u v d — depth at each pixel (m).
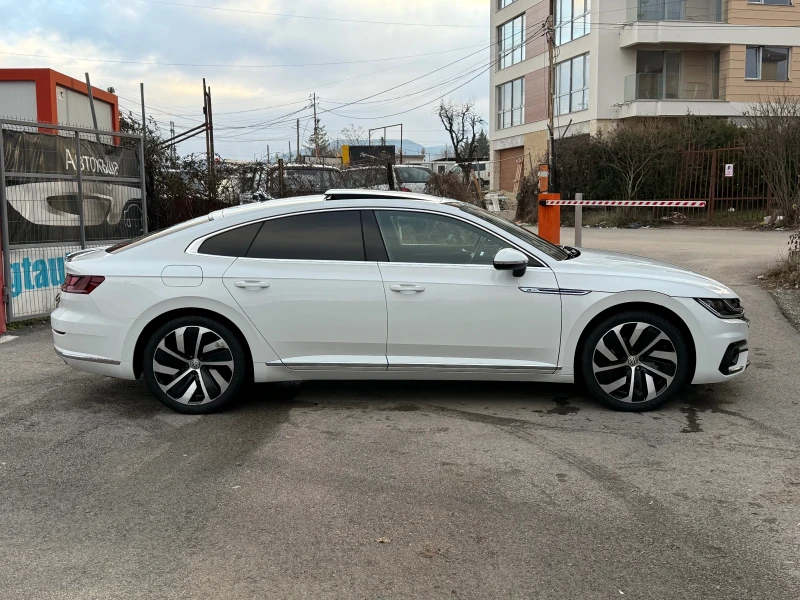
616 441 4.59
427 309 5.02
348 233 5.16
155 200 12.61
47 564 3.21
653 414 5.10
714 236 17.38
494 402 5.43
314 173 14.34
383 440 4.67
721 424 4.88
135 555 3.28
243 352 5.19
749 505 3.68
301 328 5.08
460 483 3.99
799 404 5.28
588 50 31.03
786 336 7.27
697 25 29.25
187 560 3.23
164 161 12.88
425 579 3.05
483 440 4.64
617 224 21.84
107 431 4.91
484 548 3.29
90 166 9.23
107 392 5.84
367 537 3.41
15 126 8.57
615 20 30.12
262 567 3.16
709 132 23.09
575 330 5.03
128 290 5.09
